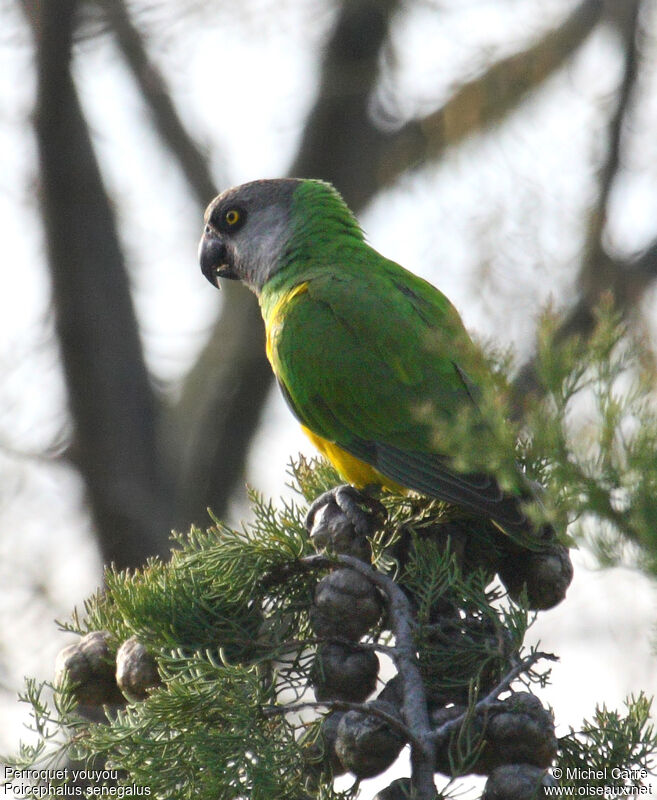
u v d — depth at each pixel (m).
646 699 6.56
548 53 21.39
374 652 6.90
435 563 7.21
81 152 20.22
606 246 18.69
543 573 7.71
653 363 4.98
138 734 6.46
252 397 22.61
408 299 10.54
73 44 18.03
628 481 4.95
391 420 9.89
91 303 20.53
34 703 6.94
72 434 20.47
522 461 7.57
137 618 7.16
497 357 5.59
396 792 6.09
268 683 7.07
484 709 6.13
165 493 21.53
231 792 6.22
